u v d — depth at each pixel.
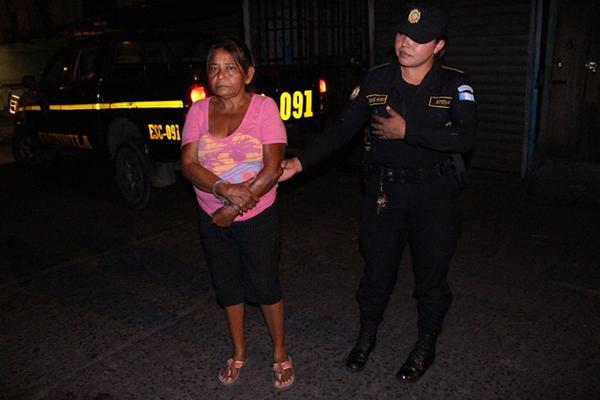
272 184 2.37
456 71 2.39
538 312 3.35
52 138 6.96
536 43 5.66
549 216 5.00
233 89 2.31
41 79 6.89
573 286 3.66
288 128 5.55
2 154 9.15
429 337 2.77
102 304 3.69
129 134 5.84
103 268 4.28
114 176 7.32
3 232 5.20
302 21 8.16
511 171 6.18
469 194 5.73
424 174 2.45
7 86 12.23
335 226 4.99
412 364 2.76
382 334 3.18
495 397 2.60
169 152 5.24
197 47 6.73
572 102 5.63
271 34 8.42
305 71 6.70
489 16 5.95
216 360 3.00
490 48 6.02
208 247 2.55
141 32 6.11
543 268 3.94
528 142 5.97
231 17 8.96
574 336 3.08
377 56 7.10
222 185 2.32
